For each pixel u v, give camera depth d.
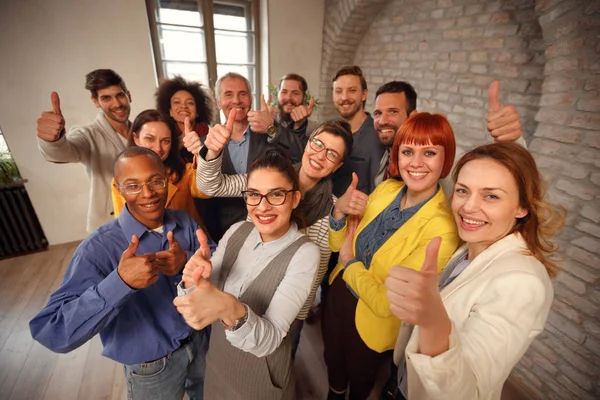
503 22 2.11
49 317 0.82
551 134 1.56
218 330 1.01
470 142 2.46
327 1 3.36
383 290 1.01
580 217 1.46
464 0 2.33
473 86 2.37
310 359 1.92
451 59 2.51
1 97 2.42
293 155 1.88
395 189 1.20
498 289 0.68
